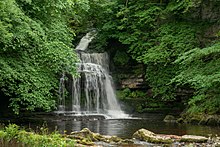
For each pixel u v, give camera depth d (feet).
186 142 38.27
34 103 52.44
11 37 47.01
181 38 71.67
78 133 39.11
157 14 76.38
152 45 76.02
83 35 91.81
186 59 57.93
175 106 73.61
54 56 53.62
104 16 84.43
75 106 72.79
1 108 64.95
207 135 46.09
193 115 61.72
